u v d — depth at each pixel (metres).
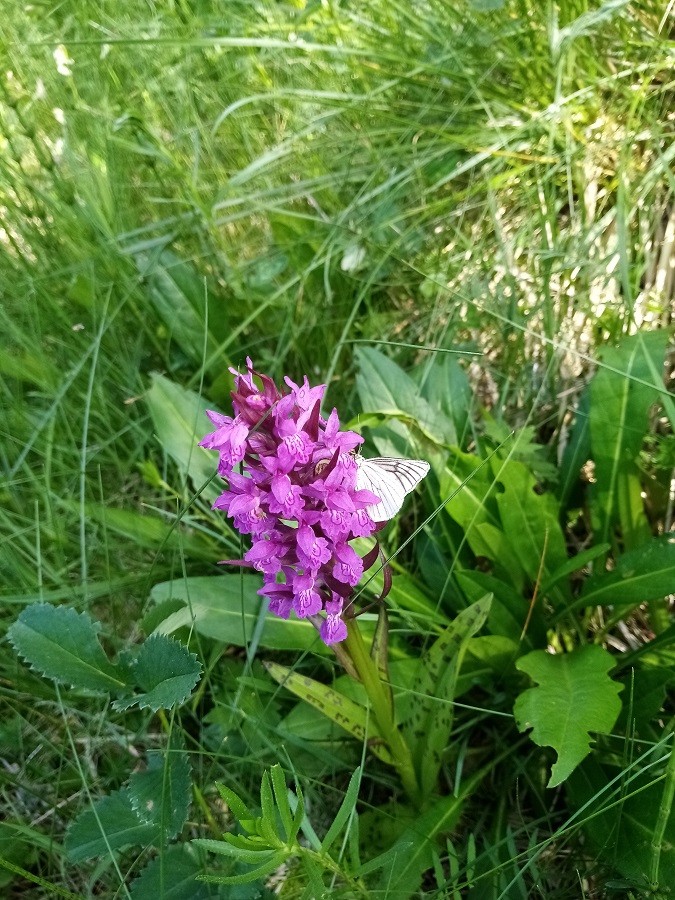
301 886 0.27
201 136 0.51
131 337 0.46
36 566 0.37
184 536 0.38
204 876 0.20
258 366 0.44
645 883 0.24
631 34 0.46
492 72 0.49
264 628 0.32
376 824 0.29
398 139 0.48
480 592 0.32
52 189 0.47
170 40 0.43
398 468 0.24
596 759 0.28
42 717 0.33
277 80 0.53
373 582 0.34
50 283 0.47
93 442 0.43
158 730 0.34
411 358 0.44
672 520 0.37
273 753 0.31
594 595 0.31
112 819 0.26
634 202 0.41
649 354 0.34
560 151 0.46
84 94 0.49
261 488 0.22
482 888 0.26
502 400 0.40
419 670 0.30
